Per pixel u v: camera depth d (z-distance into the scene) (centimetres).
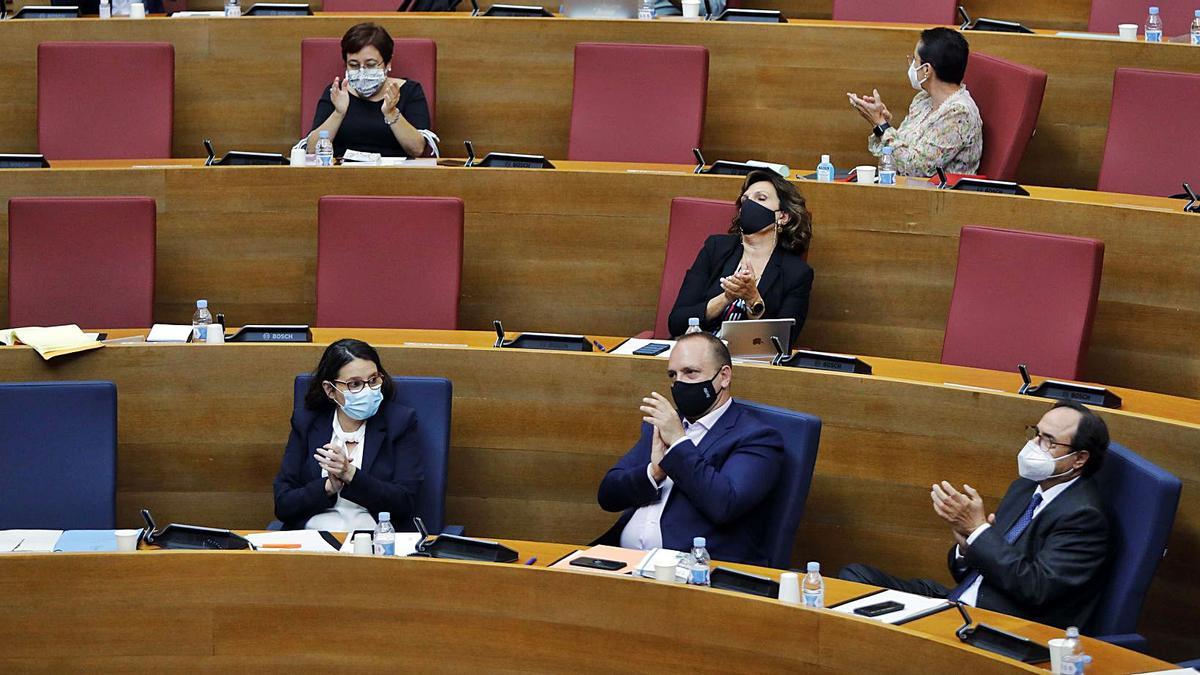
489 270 2156
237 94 2495
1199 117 2184
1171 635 1562
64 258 2058
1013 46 2359
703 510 1541
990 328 1872
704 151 2450
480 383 1841
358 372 1664
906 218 2025
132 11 2584
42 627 1468
